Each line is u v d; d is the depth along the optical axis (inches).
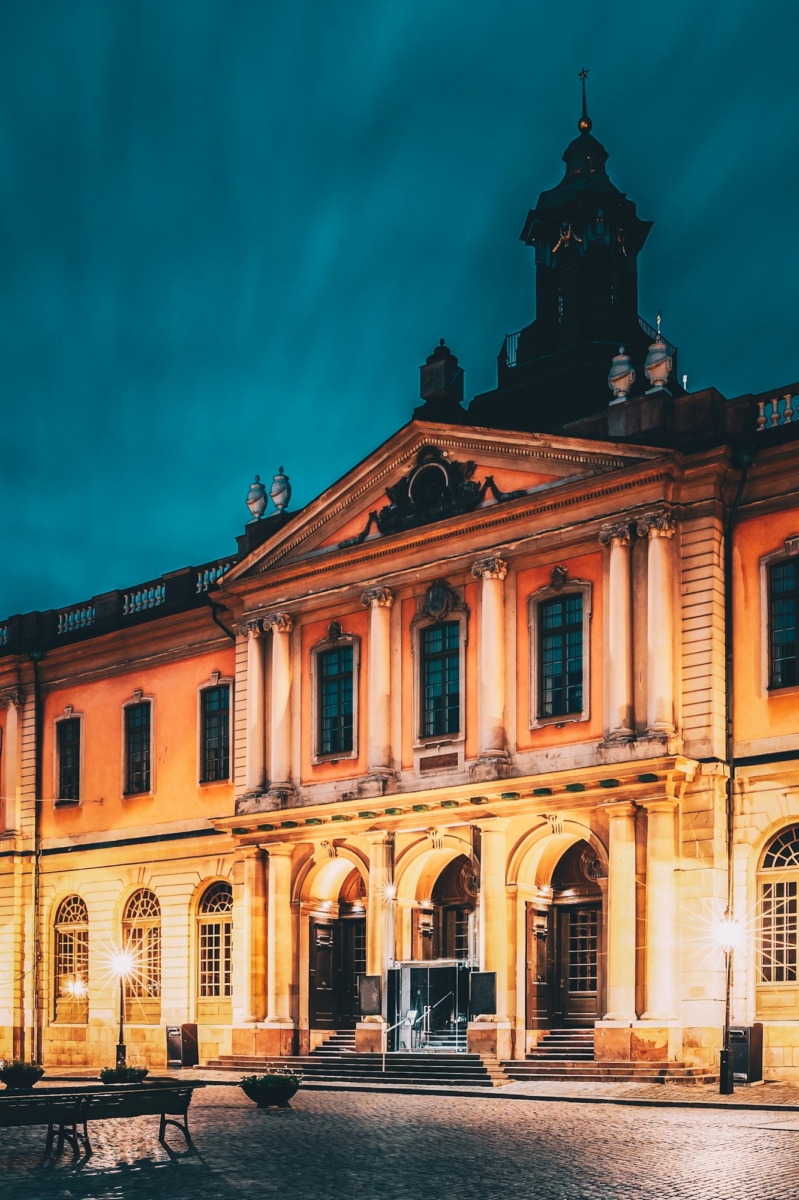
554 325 1657.2
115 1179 675.4
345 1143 792.9
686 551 1213.1
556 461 1302.9
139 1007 1635.1
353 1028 1450.5
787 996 1122.7
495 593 1320.1
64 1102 772.6
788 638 1171.9
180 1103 814.5
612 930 1175.0
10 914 1772.9
